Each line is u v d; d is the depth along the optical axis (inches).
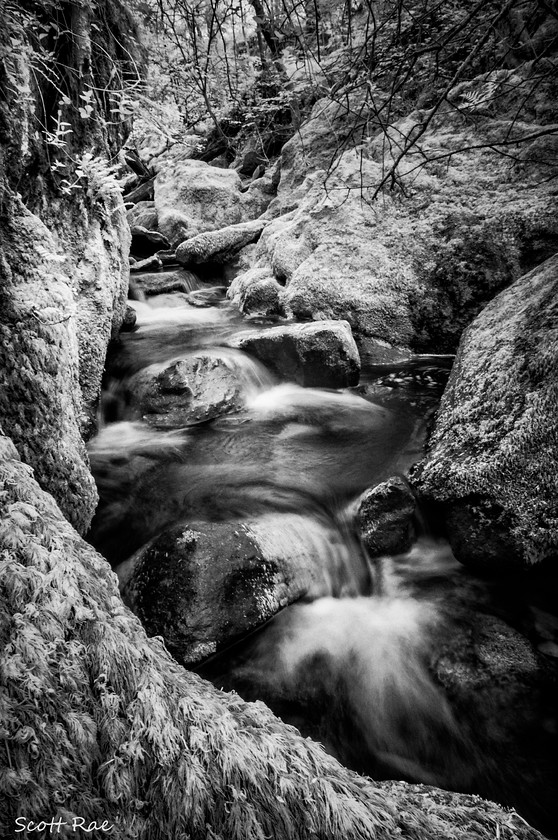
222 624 98.4
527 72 242.5
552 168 229.8
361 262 255.4
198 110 135.0
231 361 203.3
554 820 76.2
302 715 92.0
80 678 40.8
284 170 433.4
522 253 224.5
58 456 93.6
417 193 257.0
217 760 41.6
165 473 152.3
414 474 137.2
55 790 36.2
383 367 233.1
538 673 97.7
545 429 119.6
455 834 48.7
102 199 174.9
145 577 104.8
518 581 118.0
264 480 149.1
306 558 119.6
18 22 96.4
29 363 84.7
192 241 395.5
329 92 113.3
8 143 118.0
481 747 87.0
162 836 38.2
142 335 259.0
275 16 105.6
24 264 85.8
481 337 161.9
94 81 138.9
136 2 112.3
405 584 122.3
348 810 43.6
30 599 42.1
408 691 96.9
